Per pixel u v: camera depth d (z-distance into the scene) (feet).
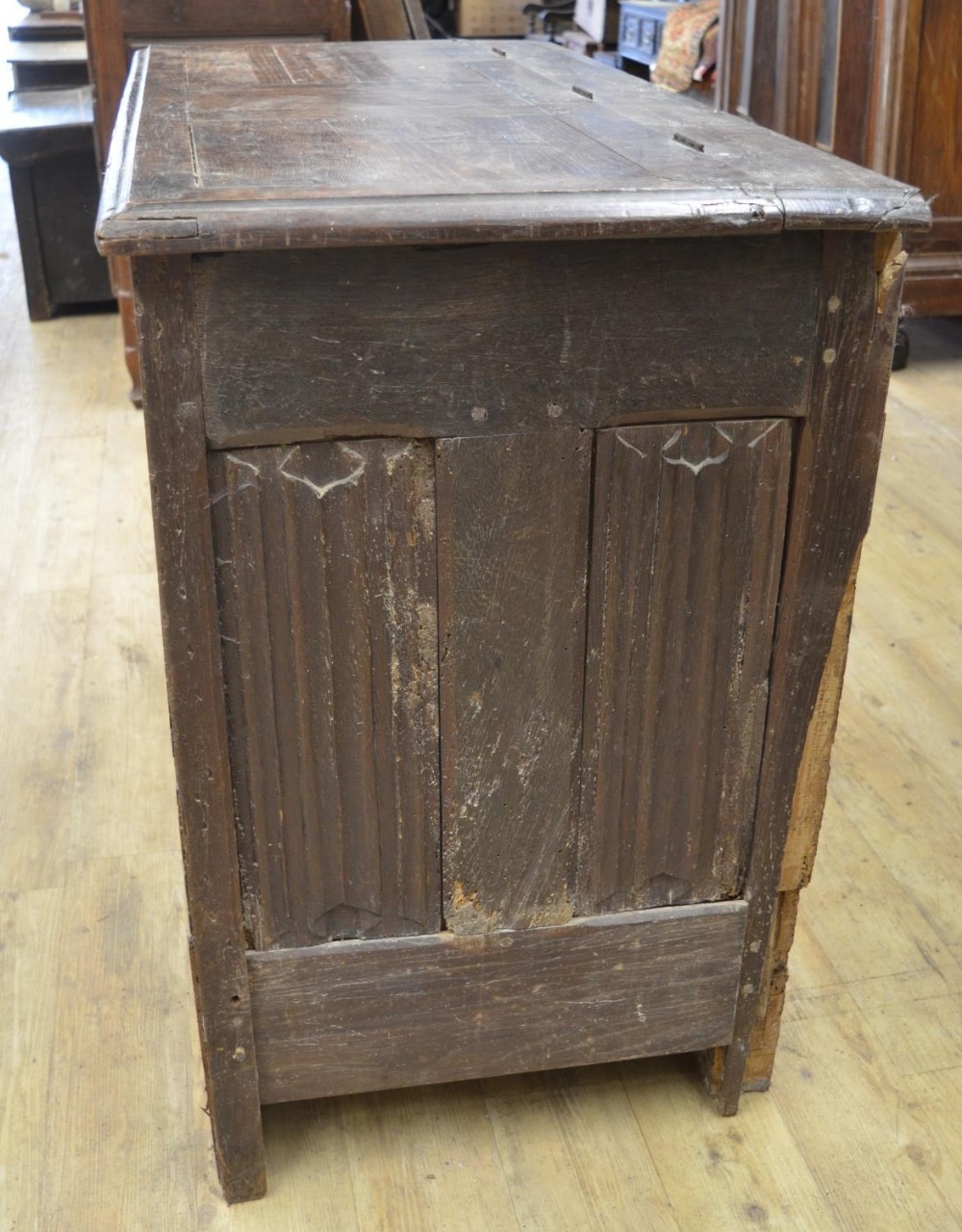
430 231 3.70
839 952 6.47
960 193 12.95
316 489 4.13
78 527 10.70
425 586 4.34
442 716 4.56
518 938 5.00
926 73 12.46
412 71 6.65
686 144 4.73
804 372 4.21
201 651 4.26
